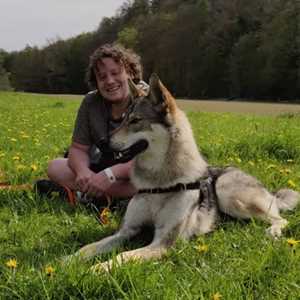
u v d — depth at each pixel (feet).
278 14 185.47
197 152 15.11
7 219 15.67
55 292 9.73
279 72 172.24
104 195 17.06
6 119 49.06
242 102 143.95
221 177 16.10
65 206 16.93
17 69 321.93
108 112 17.31
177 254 12.53
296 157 25.25
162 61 239.30
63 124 42.91
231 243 13.48
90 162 17.70
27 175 20.48
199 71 218.38
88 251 12.62
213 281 10.43
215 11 227.61
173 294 9.64
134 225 14.38
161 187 14.10
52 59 301.43
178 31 232.73
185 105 108.47
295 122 44.60
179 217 13.74
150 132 14.29
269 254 11.62
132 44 253.24
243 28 210.38
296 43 168.35
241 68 191.42
